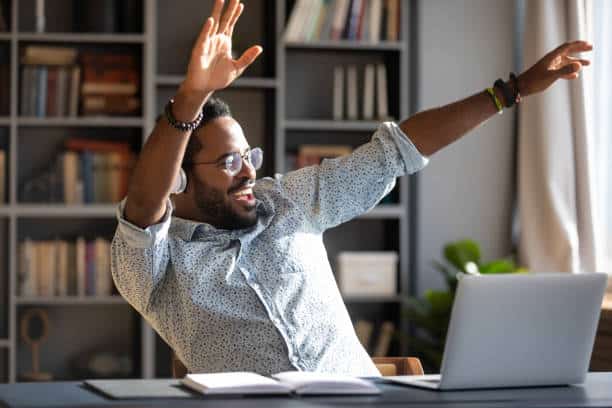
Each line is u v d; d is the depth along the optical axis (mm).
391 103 5676
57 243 5375
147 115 5328
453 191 5633
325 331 2615
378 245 5848
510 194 5652
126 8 5441
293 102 5742
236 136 2637
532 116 5305
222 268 2564
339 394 2035
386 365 2723
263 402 1933
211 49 2191
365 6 5535
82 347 5574
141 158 2258
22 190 5473
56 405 1892
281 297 2594
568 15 5129
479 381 2137
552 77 2645
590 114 5043
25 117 5316
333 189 2746
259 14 5703
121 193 5406
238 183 2621
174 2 5652
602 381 2311
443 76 5613
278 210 2711
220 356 2562
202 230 2633
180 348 2613
